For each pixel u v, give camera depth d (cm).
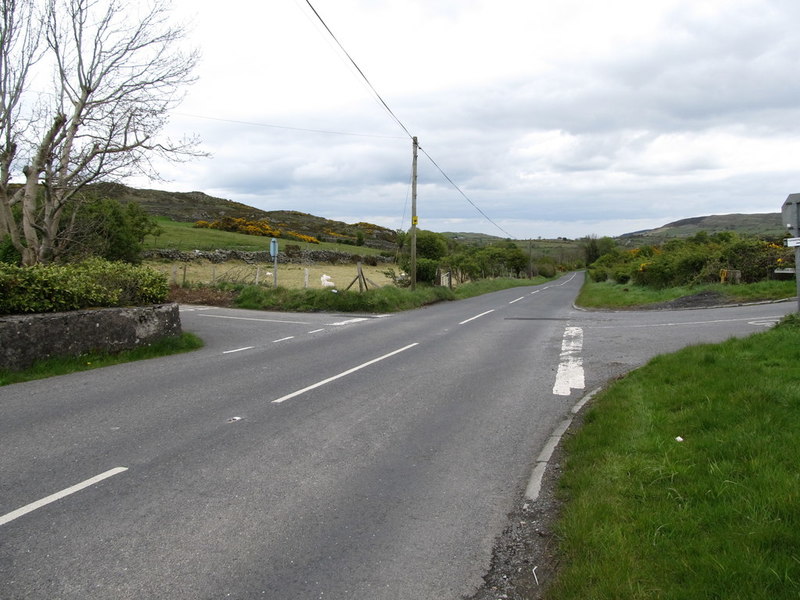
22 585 320
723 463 416
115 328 1066
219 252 4756
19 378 857
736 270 2322
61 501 430
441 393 798
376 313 2078
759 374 652
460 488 468
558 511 415
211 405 719
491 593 319
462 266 4438
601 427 564
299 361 1044
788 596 261
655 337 1260
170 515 411
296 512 419
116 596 311
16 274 958
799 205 959
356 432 615
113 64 1347
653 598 276
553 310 2281
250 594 316
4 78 1232
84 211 1919
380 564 350
